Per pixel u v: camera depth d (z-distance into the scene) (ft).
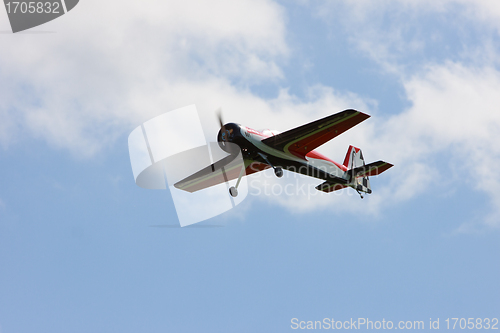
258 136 34.63
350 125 33.37
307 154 39.37
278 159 36.65
